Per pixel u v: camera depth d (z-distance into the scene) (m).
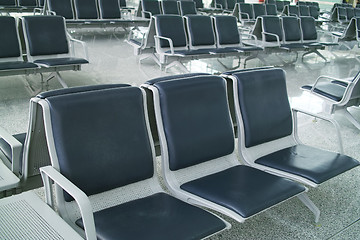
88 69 5.39
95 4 7.20
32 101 1.57
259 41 6.66
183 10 7.74
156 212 1.61
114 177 1.70
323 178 2.03
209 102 2.06
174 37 5.31
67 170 1.56
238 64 6.52
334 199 2.53
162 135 1.90
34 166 1.87
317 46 6.97
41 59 4.27
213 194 1.77
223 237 2.05
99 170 1.65
